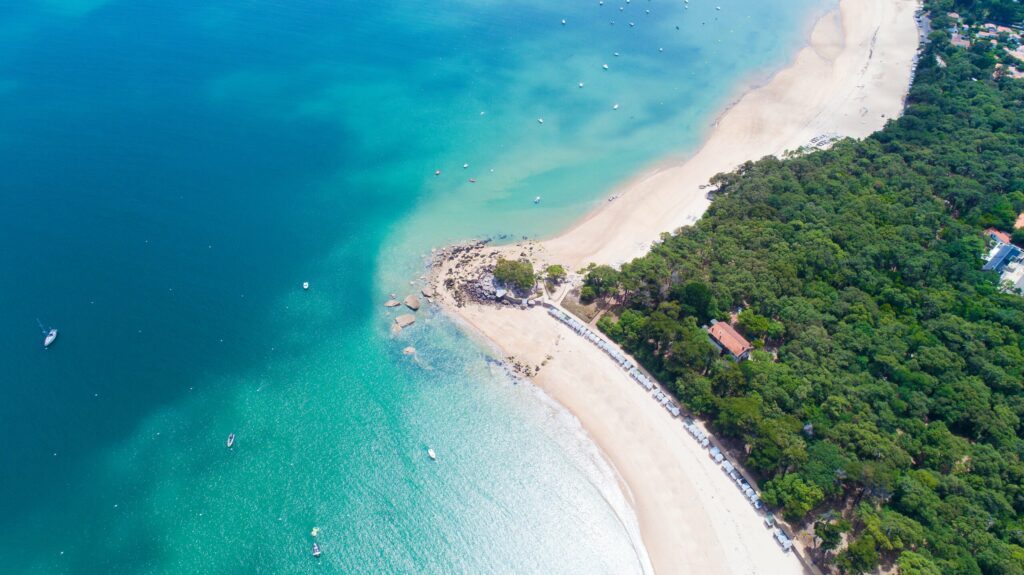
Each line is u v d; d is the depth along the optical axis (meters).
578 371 136.50
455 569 108.25
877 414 117.94
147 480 117.94
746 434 117.88
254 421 128.12
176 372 136.50
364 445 124.69
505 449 124.31
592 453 123.00
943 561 97.62
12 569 105.62
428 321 149.00
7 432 123.81
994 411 118.44
